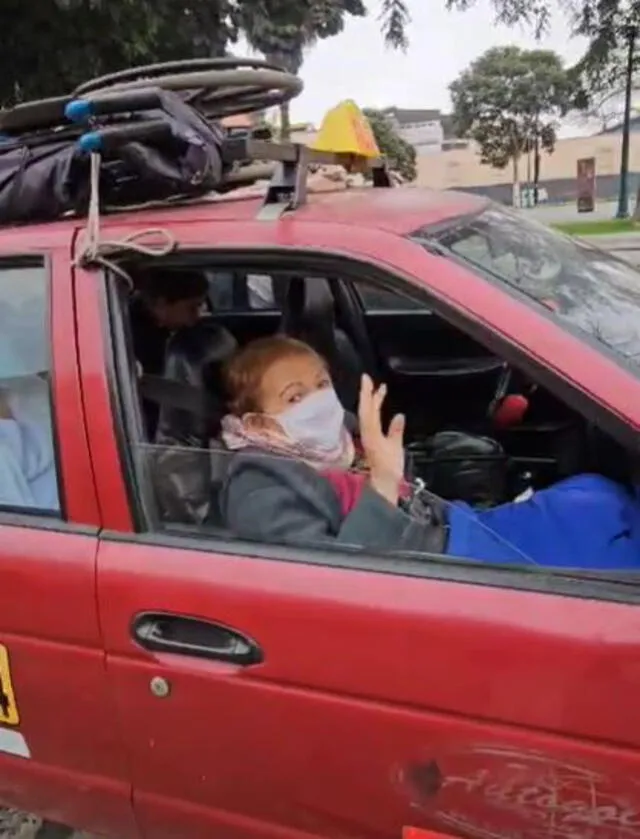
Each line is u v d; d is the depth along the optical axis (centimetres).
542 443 232
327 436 197
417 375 280
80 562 186
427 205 205
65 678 193
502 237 201
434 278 168
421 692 159
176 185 194
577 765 150
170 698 182
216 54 758
